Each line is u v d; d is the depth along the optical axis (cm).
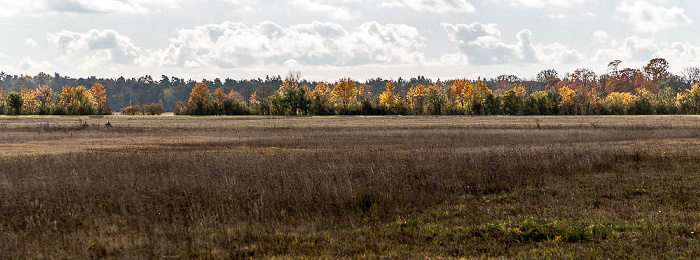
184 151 2570
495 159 1759
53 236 945
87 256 823
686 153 1992
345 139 3362
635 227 909
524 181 1430
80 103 11088
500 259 769
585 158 1781
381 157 1973
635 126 4459
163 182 1358
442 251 827
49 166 1752
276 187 1302
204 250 839
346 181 1331
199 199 1196
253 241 905
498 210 1103
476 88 12056
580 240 847
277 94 10550
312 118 8300
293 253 827
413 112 10312
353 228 992
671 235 849
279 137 3647
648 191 1250
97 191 1278
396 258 790
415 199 1224
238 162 1806
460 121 6594
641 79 15825
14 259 820
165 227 985
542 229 888
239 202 1162
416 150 2416
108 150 2694
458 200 1237
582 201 1169
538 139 3191
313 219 1062
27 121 7106
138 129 4541
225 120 7406
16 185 1362
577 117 8188
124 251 843
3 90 14850
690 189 1248
